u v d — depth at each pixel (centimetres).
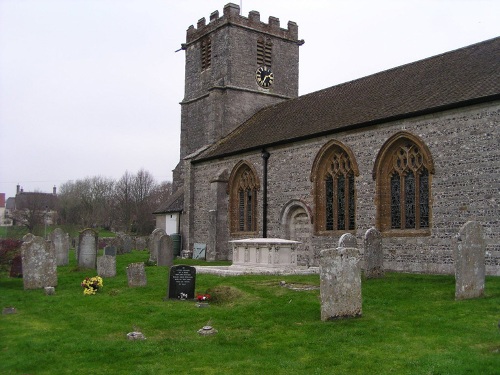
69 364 984
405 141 2284
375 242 1952
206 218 3425
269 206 2938
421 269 2164
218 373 923
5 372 943
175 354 1038
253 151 3064
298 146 2772
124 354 1034
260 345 1095
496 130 1950
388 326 1191
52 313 1438
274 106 3681
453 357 948
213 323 1284
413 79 2625
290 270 2177
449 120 2100
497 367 879
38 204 8681
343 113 2694
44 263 1877
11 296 1695
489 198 1955
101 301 1582
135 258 3170
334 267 1266
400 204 2309
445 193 2097
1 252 2158
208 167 3453
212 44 3862
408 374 882
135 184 9588
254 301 1514
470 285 1452
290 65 4016
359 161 2442
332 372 912
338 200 2605
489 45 2495
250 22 3809
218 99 3659
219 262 3081
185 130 4066
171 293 1602
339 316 1263
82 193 9744
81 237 2417
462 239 1449
